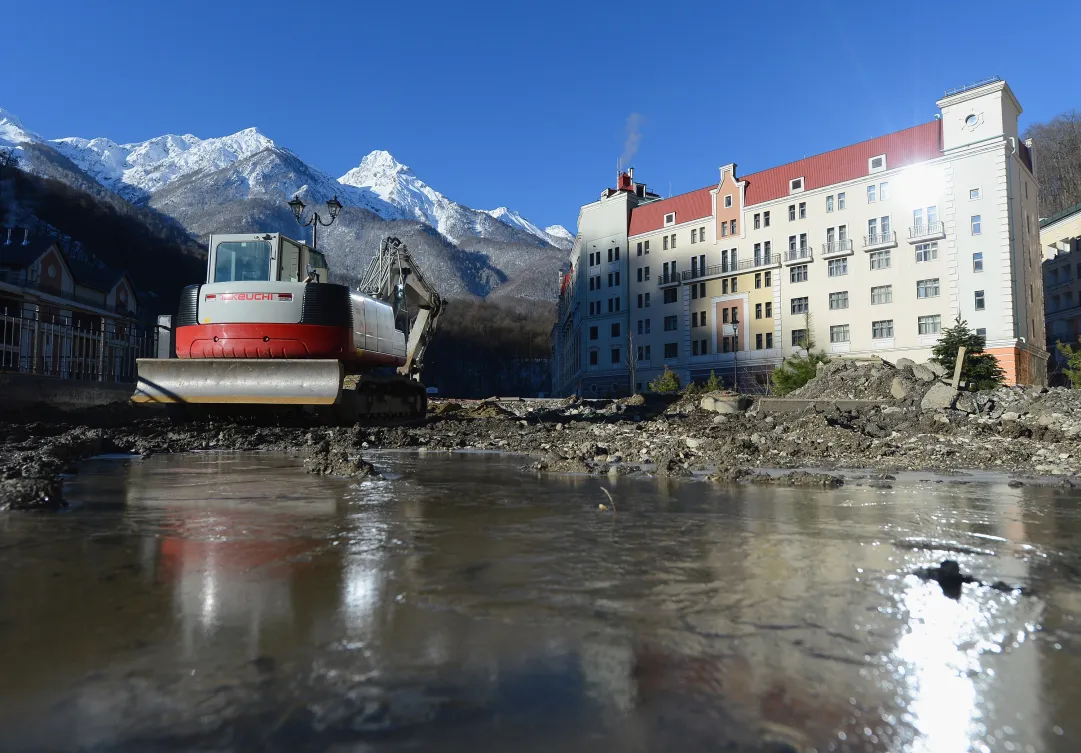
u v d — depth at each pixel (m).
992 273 41.16
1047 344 66.31
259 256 14.66
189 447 10.96
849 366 21.20
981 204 41.69
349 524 4.25
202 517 4.47
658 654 2.04
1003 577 2.99
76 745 1.48
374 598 2.62
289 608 2.48
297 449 11.03
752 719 1.63
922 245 43.94
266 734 1.53
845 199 47.56
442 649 2.07
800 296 49.56
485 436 14.02
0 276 39.31
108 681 1.81
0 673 1.85
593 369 63.88
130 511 4.70
